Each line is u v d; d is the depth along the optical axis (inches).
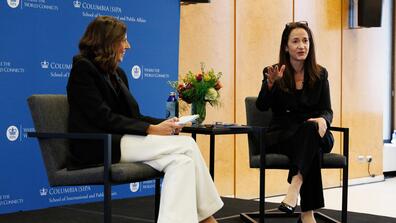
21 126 162.1
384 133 306.3
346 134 147.5
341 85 261.0
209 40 211.6
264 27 228.4
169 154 112.3
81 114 114.7
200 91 141.6
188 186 109.3
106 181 105.7
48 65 166.9
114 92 119.4
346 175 147.4
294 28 149.5
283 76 148.8
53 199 171.8
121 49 119.9
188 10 205.5
